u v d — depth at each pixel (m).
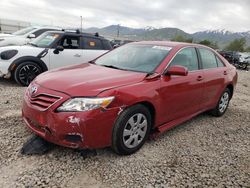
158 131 4.16
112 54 4.96
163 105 4.05
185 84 4.41
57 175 3.15
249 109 6.99
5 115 4.80
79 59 8.21
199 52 5.08
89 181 3.10
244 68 26.39
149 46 4.76
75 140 3.23
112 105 3.32
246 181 3.39
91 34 8.88
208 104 5.36
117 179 3.18
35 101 3.46
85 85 3.37
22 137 3.98
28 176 3.08
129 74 3.92
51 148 3.67
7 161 3.33
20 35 12.65
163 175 3.35
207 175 3.44
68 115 3.15
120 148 3.55
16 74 7.13
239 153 4.18
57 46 7.79
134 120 3.68
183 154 3.95
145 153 3.85
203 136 4.74
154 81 3.90
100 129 3.28
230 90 6.20
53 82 3.53
